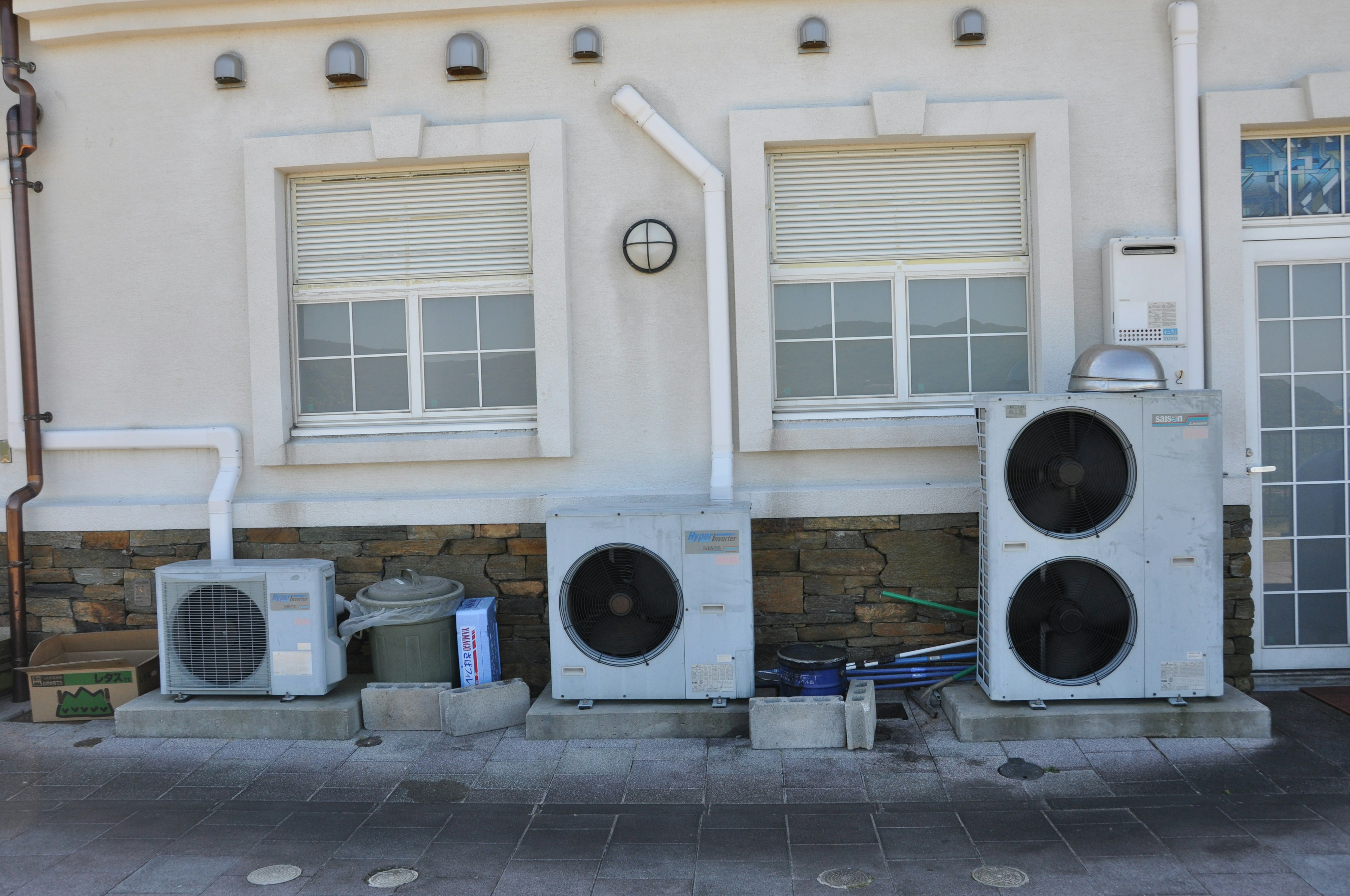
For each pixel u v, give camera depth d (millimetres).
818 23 5211
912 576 5258
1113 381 4543
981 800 3941
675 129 5348
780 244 5426
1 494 5695
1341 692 5137
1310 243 5270
